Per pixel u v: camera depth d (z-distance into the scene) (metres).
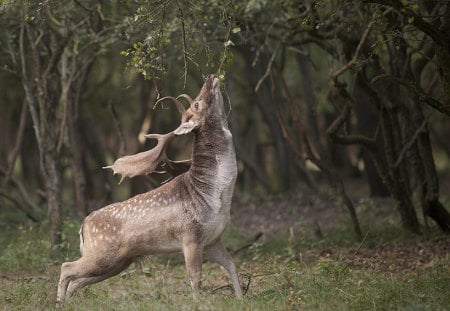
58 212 15.22
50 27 15.72
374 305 9.38
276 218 20.48
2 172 20.25
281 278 11.36
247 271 12.95
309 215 20.34
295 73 27.94
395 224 16.66
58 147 15.56
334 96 15.55
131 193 25.56
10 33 15.92
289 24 15.04
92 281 10.57
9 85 25.64
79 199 18.36
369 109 21.05
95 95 27.16
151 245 10.30
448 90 10.93
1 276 12.95
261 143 31.34
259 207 21.98
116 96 27.17
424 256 13.45
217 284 12.22
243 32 17.08
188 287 11.63
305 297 9.83
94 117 29.25
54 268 13.02
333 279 10.80
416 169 15.20
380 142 19.92
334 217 19.64
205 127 10.21
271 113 24.33
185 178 10.30
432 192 14.56
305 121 27.38
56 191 15.30
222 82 10.67
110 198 23.70
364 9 13.09
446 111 11.05
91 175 28.30
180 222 10.10
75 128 18.25
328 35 14.16
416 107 14.60
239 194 25.72
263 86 23.36
